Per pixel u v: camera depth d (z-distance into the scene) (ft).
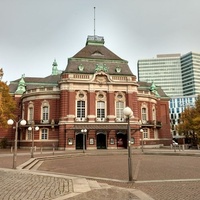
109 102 156.46
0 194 32.22
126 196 31.83
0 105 131.54
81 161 86.12
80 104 155.22
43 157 93.30
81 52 174.09
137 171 58.90
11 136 181.16
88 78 156.97
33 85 201.77
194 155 105.50
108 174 55.06
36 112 164.45
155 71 552.41
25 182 40.78
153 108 189.47
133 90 162.30
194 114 180.96
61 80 154.61
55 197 30.78
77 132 148.87
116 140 153.07
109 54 178.91
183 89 540.11
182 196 33.04
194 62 526.57
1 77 144.36
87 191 34.01
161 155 110.73
